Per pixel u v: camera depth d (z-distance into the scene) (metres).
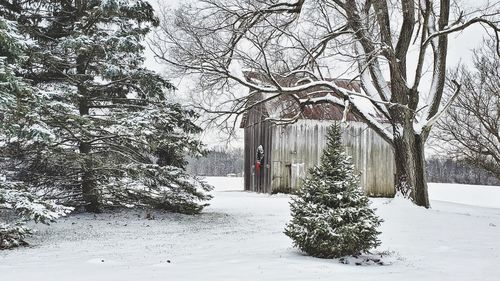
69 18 17.23
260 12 18.33
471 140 27.55
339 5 18.27
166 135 17.25
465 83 26.95
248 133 32.47
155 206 18.48
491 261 8.61
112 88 18.16
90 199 17.48
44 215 11.19
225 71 17.38
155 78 17.42
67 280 6.88
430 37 17.86
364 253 9.35
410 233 12.20
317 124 28.53
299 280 6.79
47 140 12.52
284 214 17.92
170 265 8.13
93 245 11.01
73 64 16.67
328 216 8.81
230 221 15.87
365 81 19.72
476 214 18.42
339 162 9.39
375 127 19.38
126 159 18.09
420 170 18.50
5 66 11.05
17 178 16.31
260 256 8.91
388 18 18.28
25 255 9.63
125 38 16.31
